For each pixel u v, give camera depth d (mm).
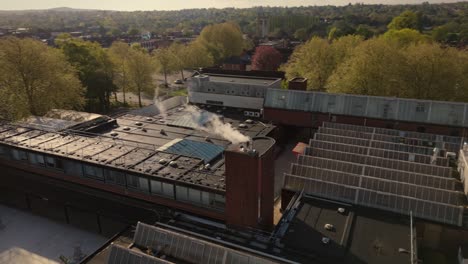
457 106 52938
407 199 34094
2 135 46469
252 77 79625
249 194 29875
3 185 45375
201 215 33969
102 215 38000
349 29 166000
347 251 28312
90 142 44594
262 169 30375
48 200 41406
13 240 38188
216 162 41562
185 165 37844
